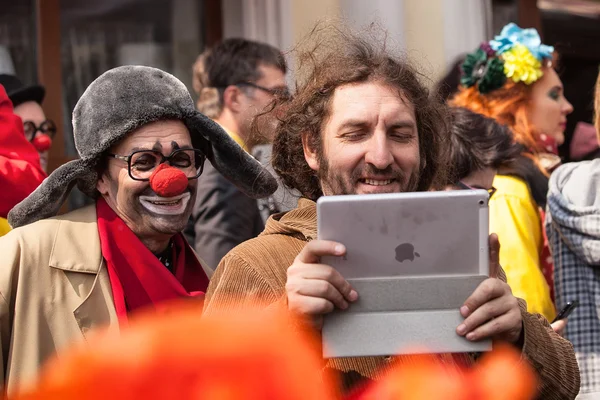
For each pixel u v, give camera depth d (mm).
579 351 3381
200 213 3662
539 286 3418
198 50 6012
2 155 3342
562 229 3428
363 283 1811
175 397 774
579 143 6348
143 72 2822
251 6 6020
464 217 1815
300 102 2371
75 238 2723
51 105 5523
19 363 2506
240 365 793
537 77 4375
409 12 6391
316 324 1789
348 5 6004
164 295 2730
